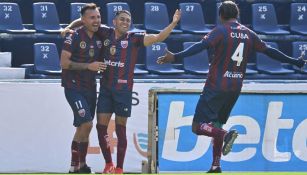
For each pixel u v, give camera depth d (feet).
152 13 138.41
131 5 141.59
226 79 80.33
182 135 94.63
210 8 144.36
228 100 81.41
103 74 85.20
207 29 138.92
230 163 98.78
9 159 106.22
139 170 107.76
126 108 85.05
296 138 99.60
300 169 99.76
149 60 128.26
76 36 84.74
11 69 120.47
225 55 79.97
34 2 140.26
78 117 84.69
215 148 81.56
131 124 107.86
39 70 123.85
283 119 99.25
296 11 144.36
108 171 85.71
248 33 80.94
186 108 94.17
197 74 128.06
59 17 140.26
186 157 94.89
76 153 88.33
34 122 106.83
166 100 93.61
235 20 81.51
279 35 140.15
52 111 107.14
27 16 140.26
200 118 81.41
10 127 106.32
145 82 109.29
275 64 133.59
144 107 108.47
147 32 136.56
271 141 99.35
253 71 131.13
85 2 140.15
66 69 84.84
